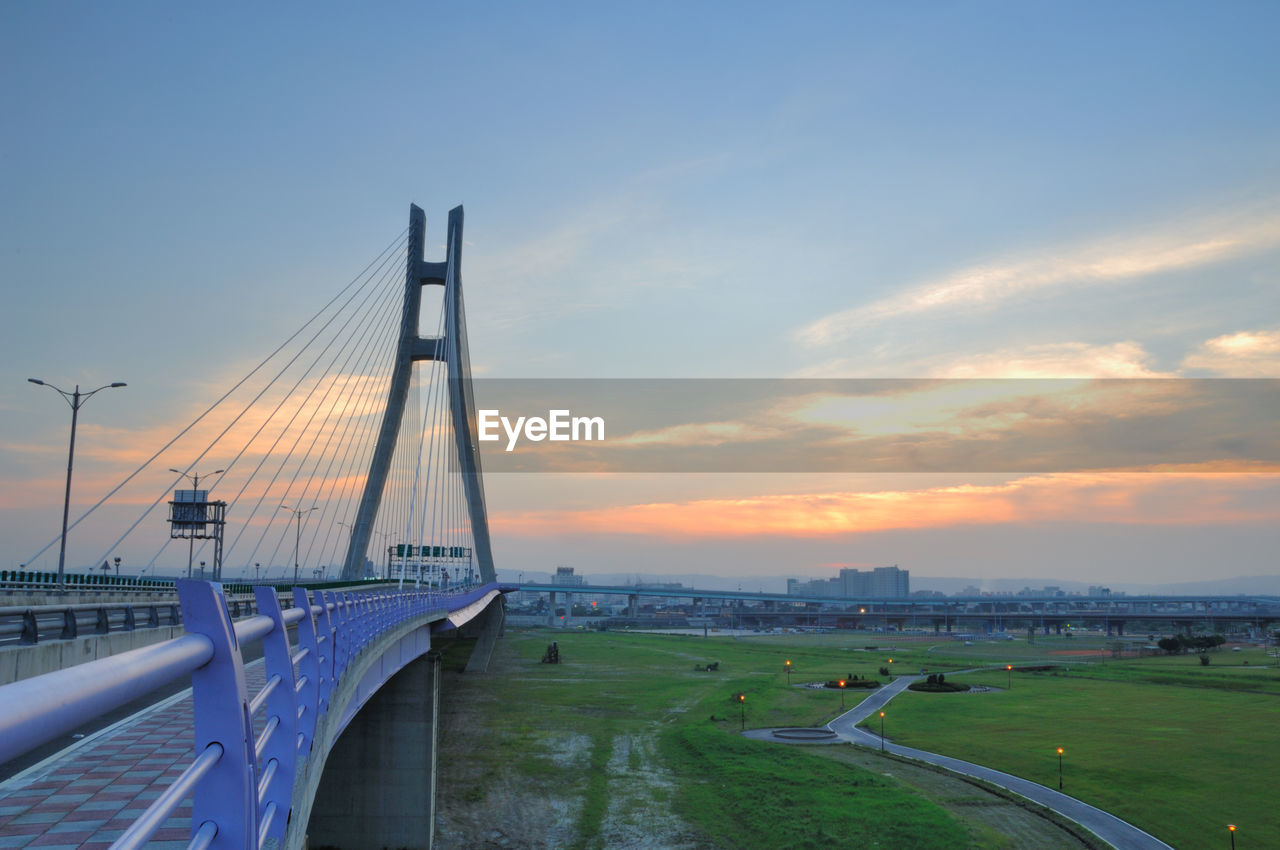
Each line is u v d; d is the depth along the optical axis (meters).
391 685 45.78
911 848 43.78
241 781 4.09
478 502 123.81
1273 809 52.75
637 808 50.16
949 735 73.38
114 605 23.81
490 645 125.31
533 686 99.62
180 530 70.06
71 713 2.39
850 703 90.94
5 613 18.23
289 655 7.75
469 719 75.31
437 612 49.50
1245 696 99.06
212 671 4.01
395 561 112.06
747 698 91.06
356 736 45.03
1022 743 70.00
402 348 104.38
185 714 16.94
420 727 45.38
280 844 7.55
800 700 91.94
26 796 10.77
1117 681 116.19
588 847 44.41
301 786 11.11
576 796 52.28
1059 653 176.12
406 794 44.56
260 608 7.55
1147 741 70.88
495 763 59.38
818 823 47.16
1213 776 59.75
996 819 49.19
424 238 108.88
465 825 47.38
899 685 109.19
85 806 10.32
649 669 122.50
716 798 51.97
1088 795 55.44
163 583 67.44
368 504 96.06
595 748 64.50
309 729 11.20
